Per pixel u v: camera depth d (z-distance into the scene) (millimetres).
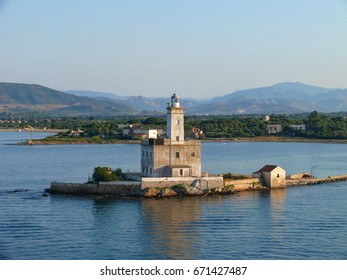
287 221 133875
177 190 170625
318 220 134875
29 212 144375
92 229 125688
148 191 167000
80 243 114188
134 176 182625
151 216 139250
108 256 105625
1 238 117875
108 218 137000
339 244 113312
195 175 181875
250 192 180500
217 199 165125
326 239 117000
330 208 150500
